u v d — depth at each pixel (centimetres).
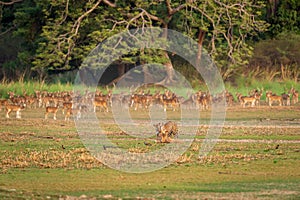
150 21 9569
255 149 4472
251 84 9906
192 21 9900
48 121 6338
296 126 5978
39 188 3181
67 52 9994
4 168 3738
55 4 9700
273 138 5084
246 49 9875
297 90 9362
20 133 5366
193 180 3384
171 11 9931
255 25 9919
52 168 3741
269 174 3531
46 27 9606
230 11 9950
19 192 3070
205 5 9788
